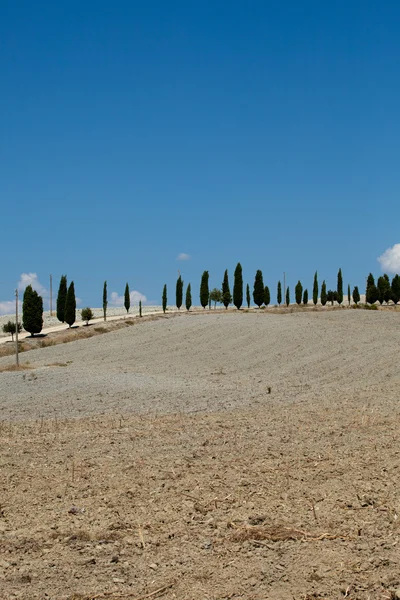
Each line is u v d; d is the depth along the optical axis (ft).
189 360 118.52
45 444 39.63
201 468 32.09
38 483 29.04
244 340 143.02
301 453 35.99
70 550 20.30
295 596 16.75
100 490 27.78
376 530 22.16
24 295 210.79
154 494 27.04
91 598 16.66
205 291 303.27
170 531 22.13
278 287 352.49
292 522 23.13
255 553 19.94
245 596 16.75
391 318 181.88
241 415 55.26
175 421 51.24
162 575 18.17
